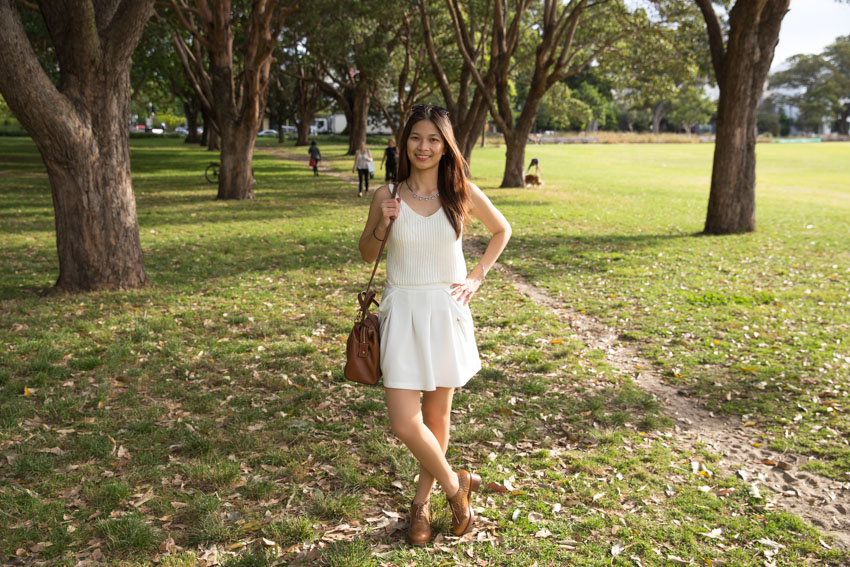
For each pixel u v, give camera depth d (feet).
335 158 133.49
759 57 42.11
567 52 74.23
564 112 135.64
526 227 46.50
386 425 14.16
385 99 141.69
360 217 49.60
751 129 43.37
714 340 20.68
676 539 10.14
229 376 16.93
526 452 13.08
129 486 11.35
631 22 70.95
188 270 29.99
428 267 9.51
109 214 25.68
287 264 31.91
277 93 186.60
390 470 12.26
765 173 115.85
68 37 23.48
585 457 12.82
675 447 13.53
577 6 70.38
